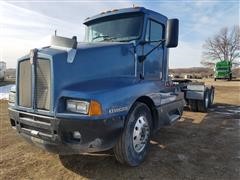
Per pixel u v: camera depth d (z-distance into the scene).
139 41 4.38
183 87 8.68
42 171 3.70
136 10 4.47
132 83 3.97
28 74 3.51
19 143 4.93
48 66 3.29
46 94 3.31
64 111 3.24
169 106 5.15
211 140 5.29
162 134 5.74
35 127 3.43
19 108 3.62
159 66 5.02
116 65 3.94
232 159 4.21
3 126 6.34
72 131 3.18
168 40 4.07
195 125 6.73
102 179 3.48
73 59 3.44
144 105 4.11
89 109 3.15
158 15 4.84
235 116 8.09
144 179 3.48
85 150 3.24
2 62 27.03
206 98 8.98
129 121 3.73
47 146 3.35
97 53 3.73
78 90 3.28
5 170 3.72
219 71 36.16
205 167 3.88
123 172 3.69
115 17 4.72
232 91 18.39
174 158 4.23
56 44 3.57
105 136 3.28
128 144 3.70
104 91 3.36
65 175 3.58
